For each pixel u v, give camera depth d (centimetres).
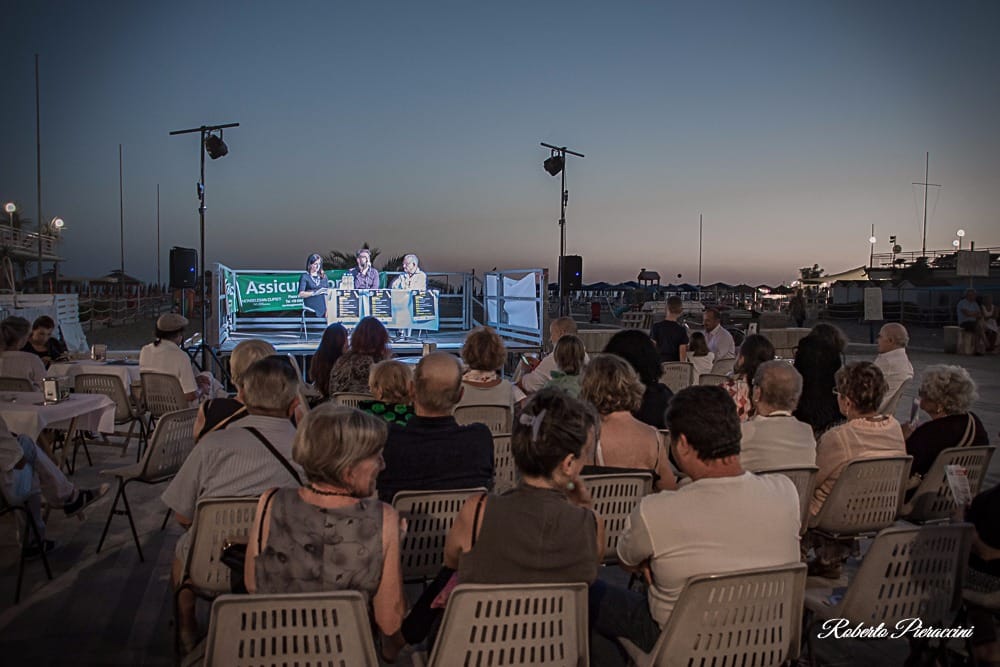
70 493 463
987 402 1134
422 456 307
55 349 852
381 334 570
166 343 641
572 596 209
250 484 303
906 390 1232
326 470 224
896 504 360
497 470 405
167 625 367
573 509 224
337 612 197
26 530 399
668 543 234
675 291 4344
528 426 225
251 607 194
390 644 246
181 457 454
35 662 330
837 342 488
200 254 1158
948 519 391
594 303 3156
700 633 214
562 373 478
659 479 351
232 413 351
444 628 201
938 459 373
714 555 231
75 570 437
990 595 268
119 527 514
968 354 1888
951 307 3212
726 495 235
